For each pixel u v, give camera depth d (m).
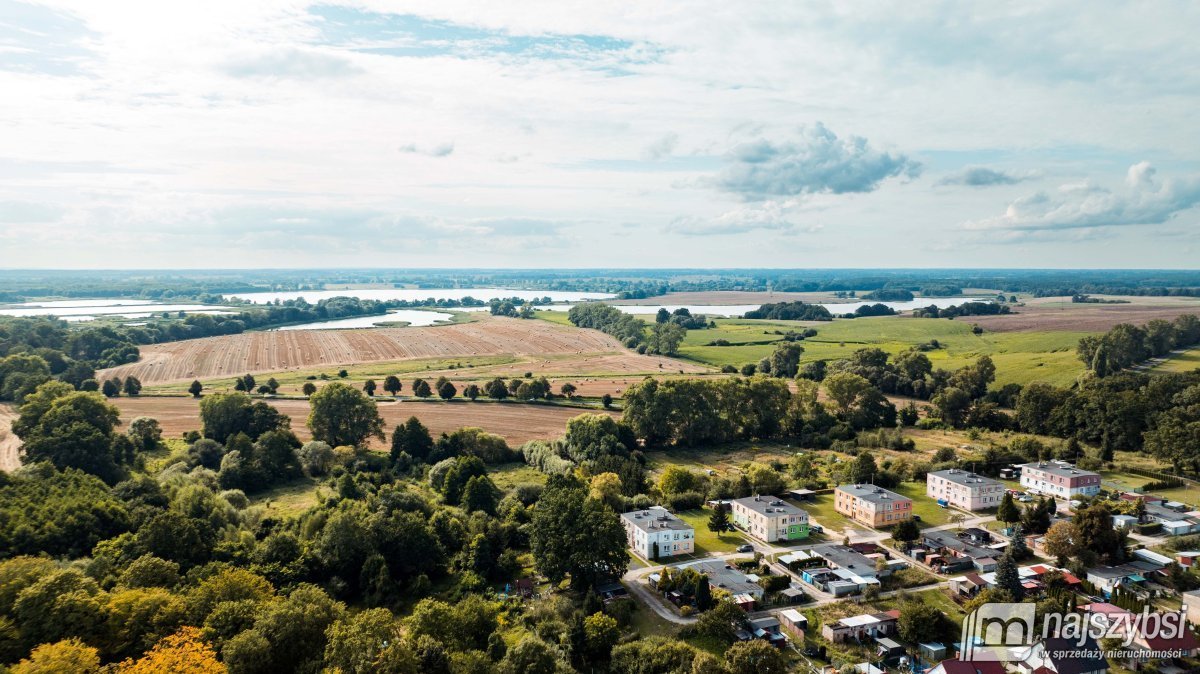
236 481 165.50
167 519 115.81
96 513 122.81
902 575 122.25
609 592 117.38
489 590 120.62
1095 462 185.75
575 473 170.12
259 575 111.94
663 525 137.75
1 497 123.00
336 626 86.88
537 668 86.81
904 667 96.38
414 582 122.31
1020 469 182.75
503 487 171.75
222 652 84.88
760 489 168.12
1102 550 124.19
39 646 80.00
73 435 154.25
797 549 136.88
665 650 93.81
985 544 136.38
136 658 86.31
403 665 80.94
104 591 97.62
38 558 101.19
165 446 191.00
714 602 111.62
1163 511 149.00
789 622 106.50
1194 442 178.75
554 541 119.69
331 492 161.00
